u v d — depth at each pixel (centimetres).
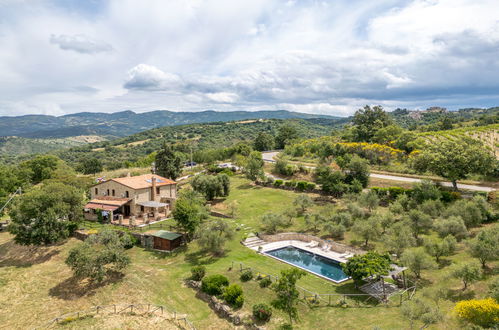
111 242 3559
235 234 4231
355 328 2325
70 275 3591
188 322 2705
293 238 4366
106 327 2667
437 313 2064
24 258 4153
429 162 4669
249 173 6725
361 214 4272
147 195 5444
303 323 2511
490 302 1997
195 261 3791
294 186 6078
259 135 12556
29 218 4125
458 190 4694
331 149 7406
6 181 7781
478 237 2964
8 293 3297
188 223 4144
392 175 6128
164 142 8006
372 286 2919
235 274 3288
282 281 2653
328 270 3453
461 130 10556
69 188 4744
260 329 2473
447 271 2888
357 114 10325
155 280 3406
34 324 2780
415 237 3606
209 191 5906
